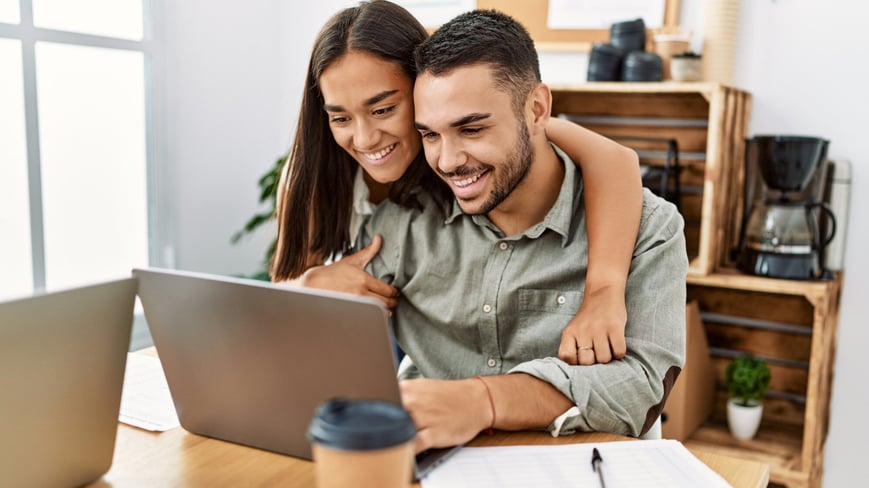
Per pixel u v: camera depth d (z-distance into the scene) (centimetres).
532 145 104
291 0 280
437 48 96
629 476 78
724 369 220
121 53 246
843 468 210
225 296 78
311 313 73
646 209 112
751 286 183
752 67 208
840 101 199
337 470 50
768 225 186
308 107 118
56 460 73
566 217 112
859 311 203
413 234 124
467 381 90
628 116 221
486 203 103
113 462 82
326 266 123
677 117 214
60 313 70
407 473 52
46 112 229
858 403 206
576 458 83
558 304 114
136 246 258
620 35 208
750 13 206
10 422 68
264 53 284
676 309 106
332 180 124
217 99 269
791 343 210
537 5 231
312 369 76
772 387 214
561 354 98
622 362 97
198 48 259
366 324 70
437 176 121
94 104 241
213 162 271
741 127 206
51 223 233
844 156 201
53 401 72
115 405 78
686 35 205
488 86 95
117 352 77
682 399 195
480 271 118
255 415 83
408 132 112
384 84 107
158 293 82
